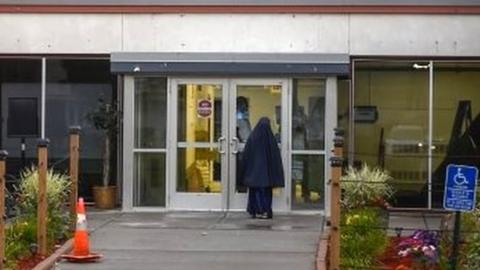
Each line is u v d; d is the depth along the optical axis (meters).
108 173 18.28
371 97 18.47
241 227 15.43
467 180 9.53
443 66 18.36
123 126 17.78
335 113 17.39
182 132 17.72
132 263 12.10
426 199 18.36
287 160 17.50
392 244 12.79
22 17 18.47
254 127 17.09
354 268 11.23
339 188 10.34
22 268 11.66
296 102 17.59
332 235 10.36
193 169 17.70
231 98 17.62
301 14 18.12
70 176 14.97
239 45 18.17
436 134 18.44
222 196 17.61
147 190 17.75
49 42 18.47
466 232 10.93
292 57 17.31
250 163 16.52
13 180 17.44
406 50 18.12
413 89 18.42
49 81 18.64
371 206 13.43
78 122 18.70
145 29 18.28
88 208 18.12
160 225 15.63
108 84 18.53
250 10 18.11
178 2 18.19
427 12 18.05
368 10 18.08
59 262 12.16
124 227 15.38
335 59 17.25
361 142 18.52
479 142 18.38
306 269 11.66
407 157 18.48
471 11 18.00
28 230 12.86
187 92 17.72
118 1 18.30
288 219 16.55
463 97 18.34
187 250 13.11
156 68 17.44
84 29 18.42
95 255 12.37
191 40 18.20
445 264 11.11
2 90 18.66
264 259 12.37
